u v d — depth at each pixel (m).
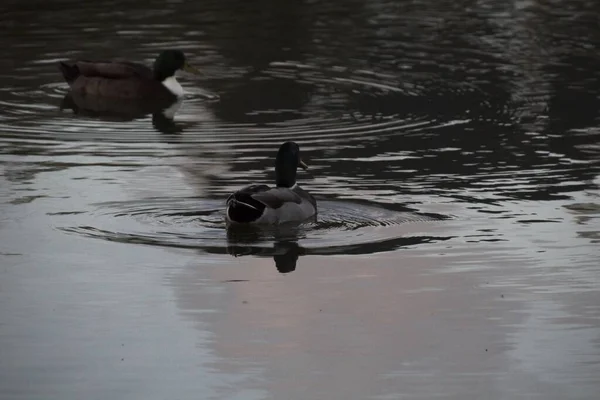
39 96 23.38
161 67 23.42
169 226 15.09
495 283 13.38
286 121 21.19
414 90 23.53
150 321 12.38
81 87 23.59
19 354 11.59
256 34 28.81
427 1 33.25
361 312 12.64
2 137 20.06
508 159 18.53
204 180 17.33
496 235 14.87
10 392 10.80
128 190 16.73
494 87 23.67
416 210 15.88
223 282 13.34
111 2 32.44
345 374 11.27
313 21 30.31
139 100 23.19
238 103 22.73
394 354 11.66
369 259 14.02
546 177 17.48
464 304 12.84
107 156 18.81
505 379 11.14
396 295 13.06
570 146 19.28
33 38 28.09
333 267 13.79
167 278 13.44
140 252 14.17
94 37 28.22
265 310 12.68
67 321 12.35
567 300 12.93
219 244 14.46
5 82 24.33
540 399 10.75
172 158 18.69
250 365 11.44
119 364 11.41
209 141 19.88
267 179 17.44
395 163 18.34
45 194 16.52
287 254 14.20
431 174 17.67
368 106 22.30
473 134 20.16
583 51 26.92
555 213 15.75
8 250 14.23
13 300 12.84
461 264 13.89
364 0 33.25
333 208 15.84
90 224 15.17
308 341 11.96
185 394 10.80
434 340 12.00
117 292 13.05
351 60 26.19
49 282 13.29
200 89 24.00
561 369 11.34
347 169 18.00
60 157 18.73
